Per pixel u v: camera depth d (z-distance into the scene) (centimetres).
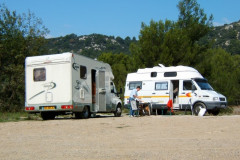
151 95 2127
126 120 1496
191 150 702
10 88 2697
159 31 3130
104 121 1470
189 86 2012
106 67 1984
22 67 2706
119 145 797
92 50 14462
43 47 2956
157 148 739
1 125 1337
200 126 1178
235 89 3478
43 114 1775
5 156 675
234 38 13588
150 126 1217
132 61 3164
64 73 1631
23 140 912
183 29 3216
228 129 1082
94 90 1852
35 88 1689
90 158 637
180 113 2409
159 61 2927
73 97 1630
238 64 4425
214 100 1927
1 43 2738
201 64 2997
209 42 3262
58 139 924
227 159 604
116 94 2081
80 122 1432
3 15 2784
